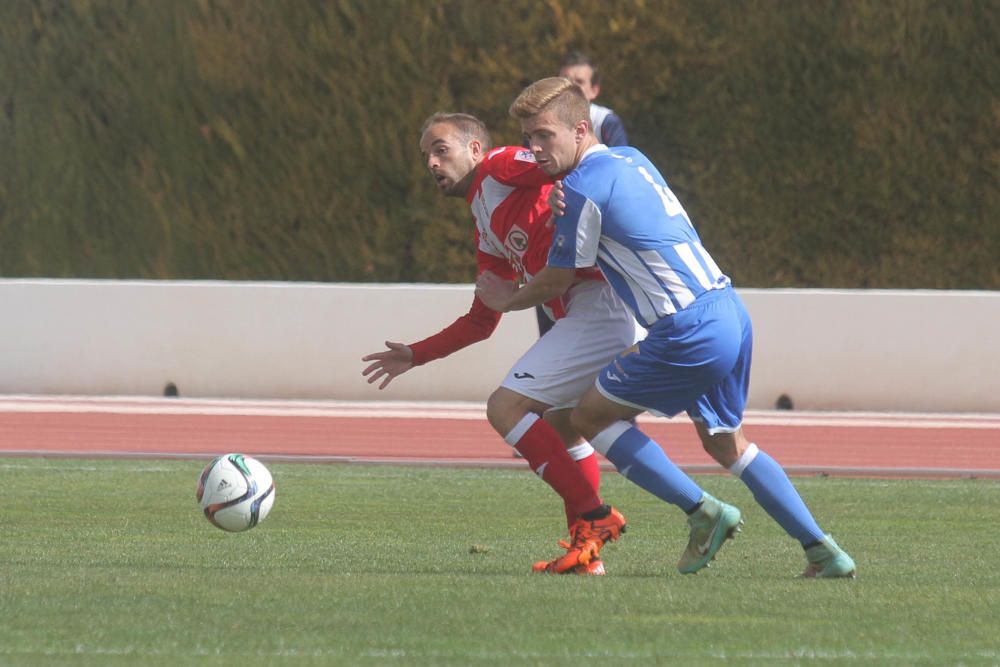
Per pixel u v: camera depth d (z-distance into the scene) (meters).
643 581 18.69
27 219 59.91
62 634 14.69
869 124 56.75
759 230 57.50
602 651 14.14
